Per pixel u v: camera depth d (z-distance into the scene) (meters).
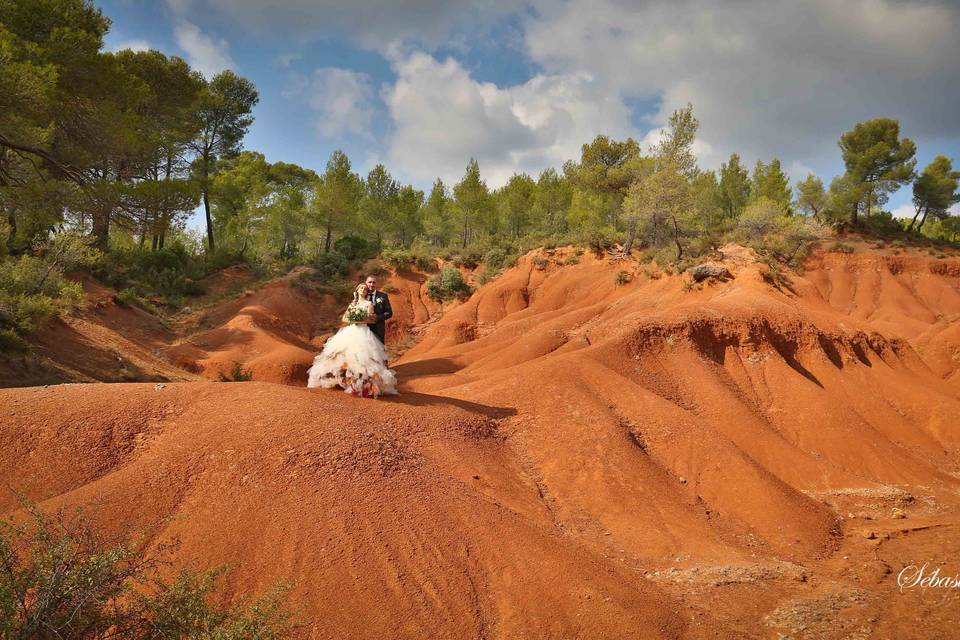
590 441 13.73
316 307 48.06
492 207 66.06
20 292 23.77
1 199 20.61
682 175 43.19
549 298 47.41
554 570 8.37
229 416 9.16
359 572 7.38
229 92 53.50
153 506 7.64
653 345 21.39
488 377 16.94
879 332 27.91
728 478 14.15
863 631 8.72
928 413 22.92
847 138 71.81
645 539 11.30
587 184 58.47
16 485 7.72
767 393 21.34
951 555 12.34
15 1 27.02
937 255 60.41
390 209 65.94
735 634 8.23
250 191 55.09
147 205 23.27
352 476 8.56
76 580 5.07
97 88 26.52
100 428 8.66
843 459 18.61
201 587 5.73
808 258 60.25
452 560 8.05
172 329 36.06
